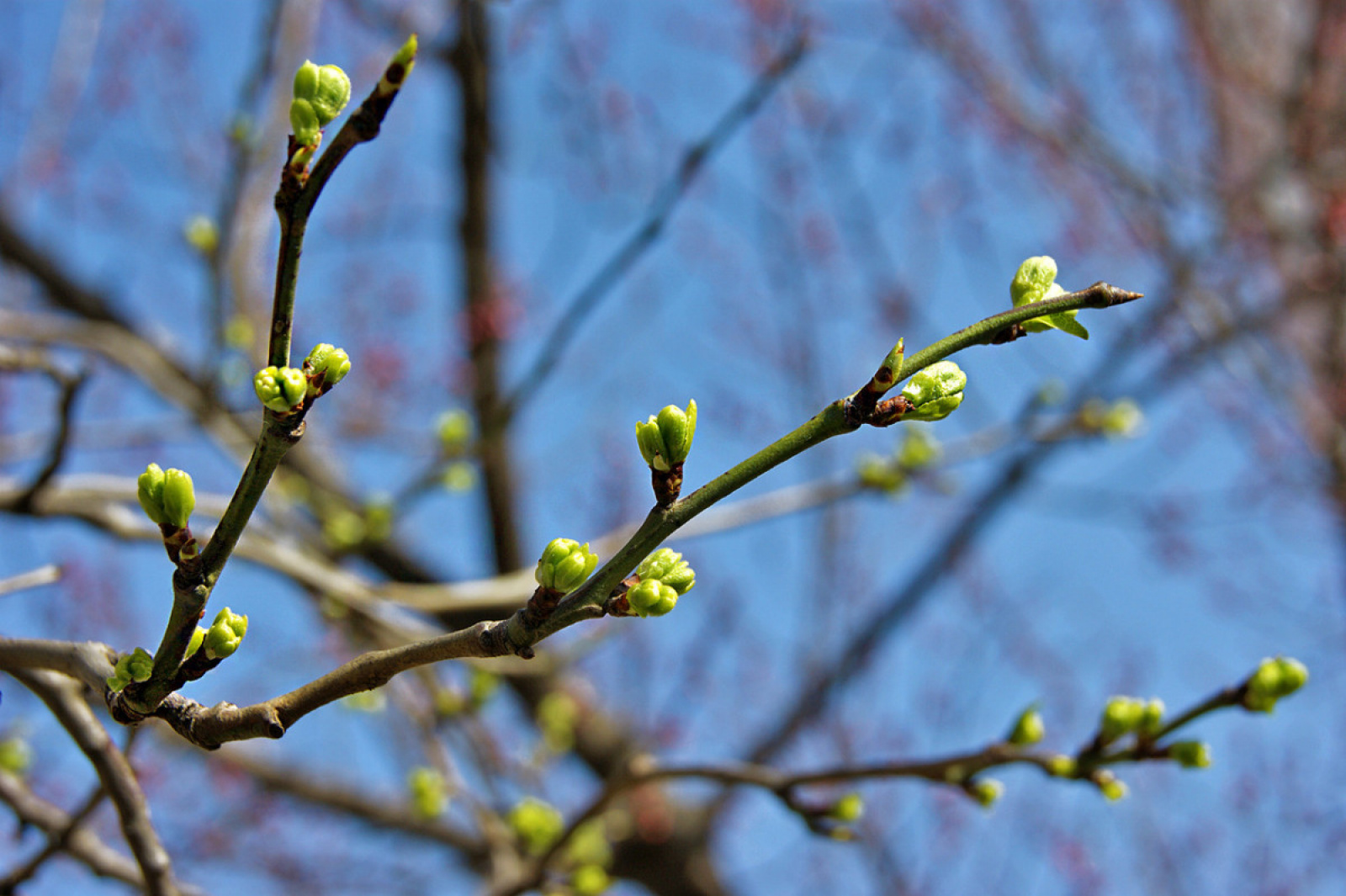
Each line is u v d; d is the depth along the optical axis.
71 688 1.97
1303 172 8.17
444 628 5.65
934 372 1.26
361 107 1.07
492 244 7.13
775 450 1.26
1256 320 8.18
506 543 7.25
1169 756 2.09
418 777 3.68
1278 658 2.02
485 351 6.89
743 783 2.58
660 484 1.24
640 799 7.53
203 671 1.36
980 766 2.26
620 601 1.27
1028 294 1.33
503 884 3.50
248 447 4.40
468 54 6.34
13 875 2.50
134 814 1.96
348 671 1.33
